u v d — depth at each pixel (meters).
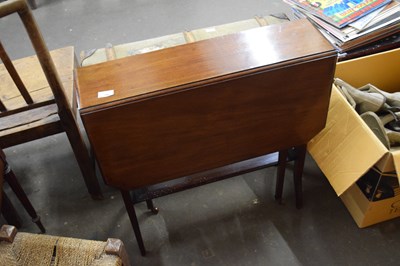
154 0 2.90
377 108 1.40
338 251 1.44
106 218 1.62
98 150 1.05
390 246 1.44
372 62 1.54
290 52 1.08
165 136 1.08
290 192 1.64
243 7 2.74
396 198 1.37
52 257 0.98
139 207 1.65
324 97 1.17
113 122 1.00
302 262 1.42
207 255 1.47
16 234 1.03
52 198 1.72
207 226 1.56
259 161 1.44
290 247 1.47
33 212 1.50
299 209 1.58
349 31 1.51
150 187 1.36
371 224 1.50
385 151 1.17
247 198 1.64
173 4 2.84
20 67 1.58
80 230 1.59
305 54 1.07
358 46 1.53
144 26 2.65
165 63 1.08
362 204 1.43
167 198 1.67
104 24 2.70
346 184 1.27
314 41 1.11
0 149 1.27
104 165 1.09
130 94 0.99
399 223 1.50
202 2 2.84
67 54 1.62
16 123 1.36
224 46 1.12
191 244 1.51
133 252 1.50
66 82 1.48
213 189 1.69
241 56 1.08
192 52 1.11
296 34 1.14
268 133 1.20
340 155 1.32
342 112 1.33
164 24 2.65
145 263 1.46
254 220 1.56
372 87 1.49
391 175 1.25
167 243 1.52
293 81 1.09
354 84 1.61
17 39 2.63
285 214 1.57
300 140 1.27
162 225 1.58
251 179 1.71
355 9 1.57
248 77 1.03
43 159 1.88
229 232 1.53
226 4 2.79
